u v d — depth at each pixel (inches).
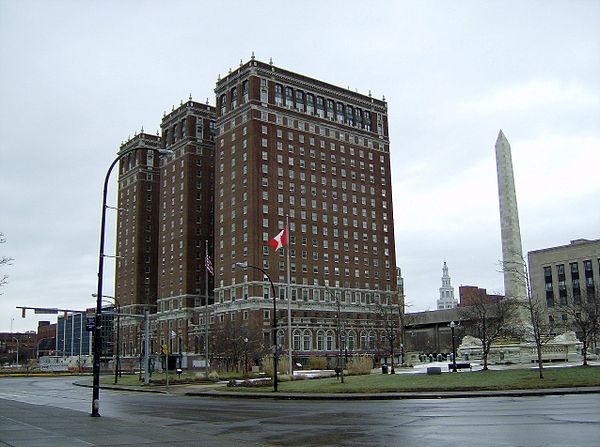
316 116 5684.1
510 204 3159.5
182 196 6058.1
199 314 5639.8
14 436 732.7
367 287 5689.0
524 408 1048.8
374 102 6220.5
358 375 2353.6
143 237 6914.4
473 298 4475.9
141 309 6712.6
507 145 3206.2
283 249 5162.4
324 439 754.8
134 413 1192.2
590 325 3061.0
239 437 791.7
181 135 6254.9
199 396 1830.7
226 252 5275.6
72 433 770.2
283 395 1577.3
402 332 4643.2
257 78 5344.5
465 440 698.8
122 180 7367.1
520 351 2869.1
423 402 1274.6
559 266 5895.7
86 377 3762.3
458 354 3575.3
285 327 4977.9
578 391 1350.9
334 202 5639.8
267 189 5196.9
